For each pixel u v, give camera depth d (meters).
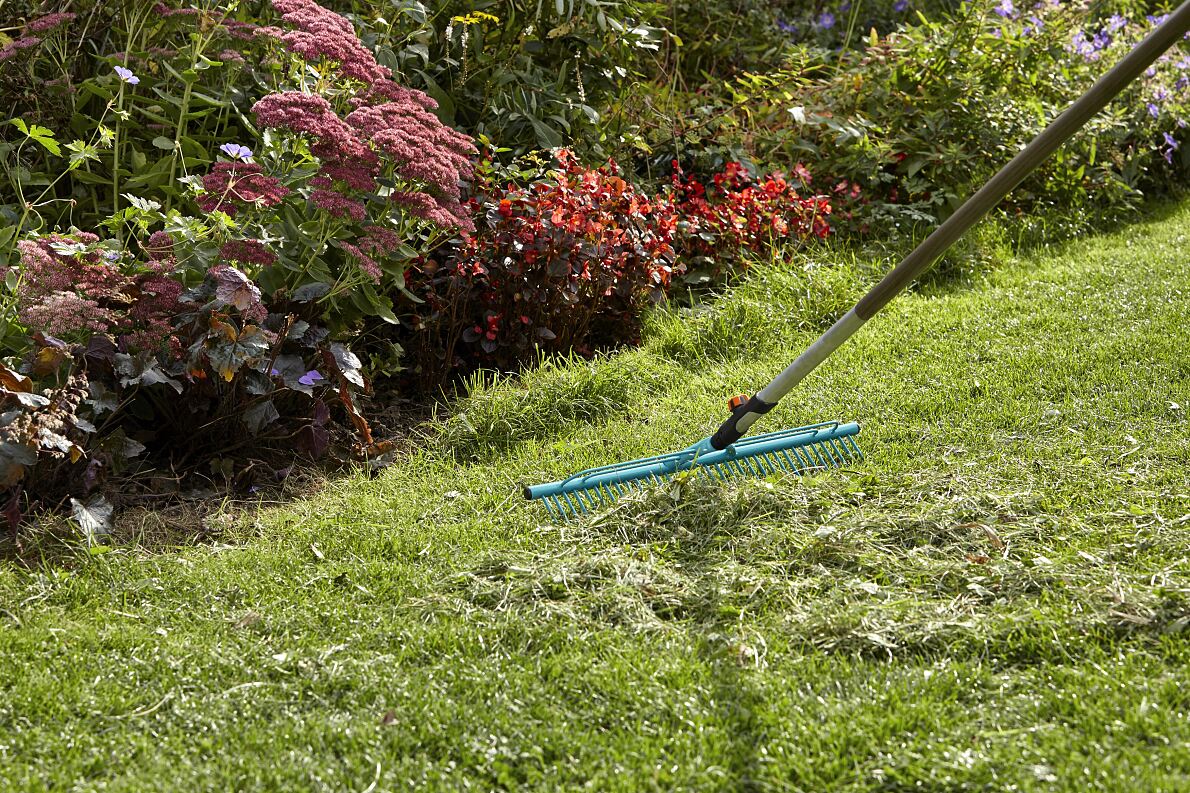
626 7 6.08
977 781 2.14
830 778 2.20
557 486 3.47
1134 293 5.48
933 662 2.57
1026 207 6.96
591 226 4.82
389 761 2.28
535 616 2.84
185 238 3.77
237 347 3.53
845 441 3.87
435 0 5.70
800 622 2.76
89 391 3.45
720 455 3.64
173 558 3.22
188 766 2.27
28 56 4.41
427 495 3.70
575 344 5.01
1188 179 8.00
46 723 2.42
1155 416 4.04
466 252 4.65
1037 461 3.69
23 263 3.43
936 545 3.16
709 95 7.22
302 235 3.98
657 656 2.64
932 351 4.91
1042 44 7.31
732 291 5.51
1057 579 2.85
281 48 4.41
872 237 6.43
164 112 4.53
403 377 4.73
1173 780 2.07
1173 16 2.52
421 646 2.71
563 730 2.36
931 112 6.95
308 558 3.23
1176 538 3.04
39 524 3.29
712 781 2.19
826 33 8.72
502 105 5.70
